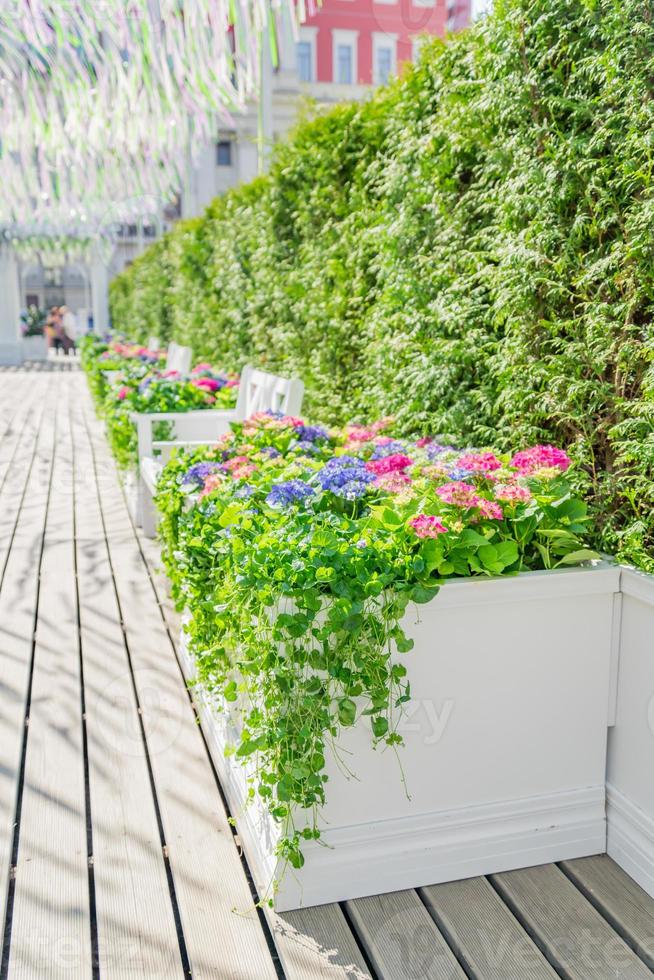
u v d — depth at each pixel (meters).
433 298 2.87
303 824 1.65
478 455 2.04
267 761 1.65
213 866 1.79
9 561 4.00
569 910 1.67
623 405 1.92
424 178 2.88
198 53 4.09
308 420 4.56
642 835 1.77
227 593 1.78
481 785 1.78
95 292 20.27
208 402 4.79
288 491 2.02
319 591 1.60
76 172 7.70
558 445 2.26
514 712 1.78
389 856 1.72
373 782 1.69
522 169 2.20
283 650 1.61
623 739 1.83
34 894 1.69
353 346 3.96
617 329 1.96
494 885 1.76
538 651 1.77
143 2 4.02
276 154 4.94
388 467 2.28
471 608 1.70
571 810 1.85
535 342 2.26
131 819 1.95
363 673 1.60
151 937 1.58
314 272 4.36
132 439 4.58
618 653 1.83
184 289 9.05
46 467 6.52
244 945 1.56
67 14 4.27
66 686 2.64
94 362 9.41
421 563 1.63
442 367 2.70
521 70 2.19
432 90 2.89
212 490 2.30
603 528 2.00
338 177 4.03
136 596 3.49
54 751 2.25
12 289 18.14
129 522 4.78
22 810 1.98
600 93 1.93
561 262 2.07
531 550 1.89
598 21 1.88
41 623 3.19
